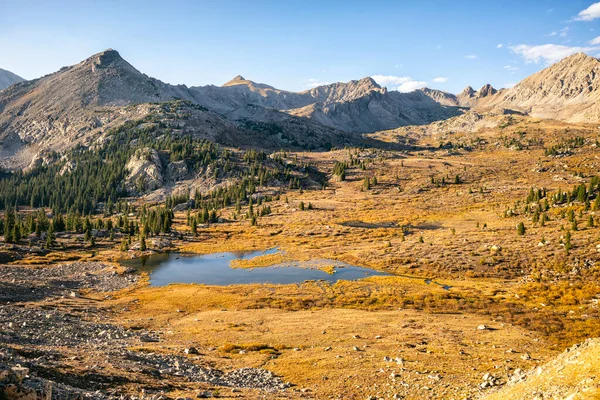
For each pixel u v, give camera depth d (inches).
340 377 1266.0
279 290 3070.9
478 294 2768.2
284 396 1088.2
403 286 3093.0
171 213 7396.7
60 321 1923.0
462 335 1787.6
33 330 1612.9
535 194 7037.4
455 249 4234.7
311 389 1178.6
